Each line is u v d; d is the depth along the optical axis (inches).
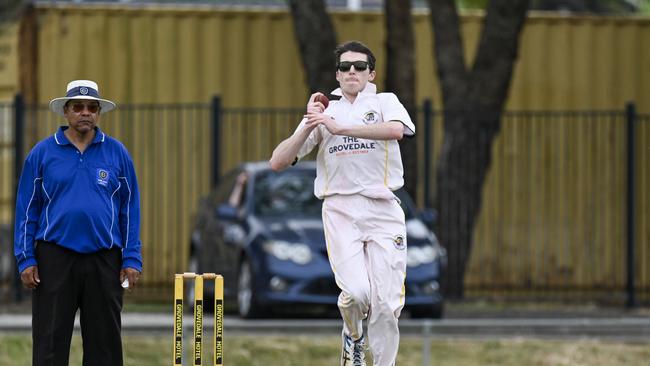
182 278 1126.4
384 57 2743.6
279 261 2014.0
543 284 2699.3
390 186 1176.2
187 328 1948.8
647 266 2711.6
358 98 1178.0
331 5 3366.1
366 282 1167.0
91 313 1226.0
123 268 1230.9
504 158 2743.6
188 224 2682.1
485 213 2736.2
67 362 1224.8
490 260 2721.5
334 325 1863.9
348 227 1174.3
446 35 2608.3
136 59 2694.4
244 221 2129.7
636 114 2741.1
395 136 1149.1
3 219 2647.6
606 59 2783.0
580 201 2726.4
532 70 2780.5
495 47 2583.7
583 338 1991.9
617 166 2746.1
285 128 2721.5
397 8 2536.9
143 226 2677.2
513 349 1908.2
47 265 1211.2
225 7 2731.3
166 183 2687.0
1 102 2684.5
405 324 1897.1
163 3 3110.2
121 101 2687.0
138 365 1825.8
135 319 2110.0
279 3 3201.3
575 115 2600.9
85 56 2682.1
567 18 2775.6
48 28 2679.6
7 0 2694.4
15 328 1919.3
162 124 2687.0
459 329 1932.8
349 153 1167.6
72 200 1208.8
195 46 2706.7
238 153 2701.8
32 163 1221.1
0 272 2620.6
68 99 1208.8
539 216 2711.6
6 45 2679.6
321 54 2551.7
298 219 2108.8
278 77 2736.2
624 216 2709.2
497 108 2596.0
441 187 2598.4
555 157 2736.2
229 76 2719.0
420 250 2054.6
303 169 2249.0
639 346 1952.5
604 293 2706.7
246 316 2063.2
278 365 1835.6
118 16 2689.5
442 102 2645.2
